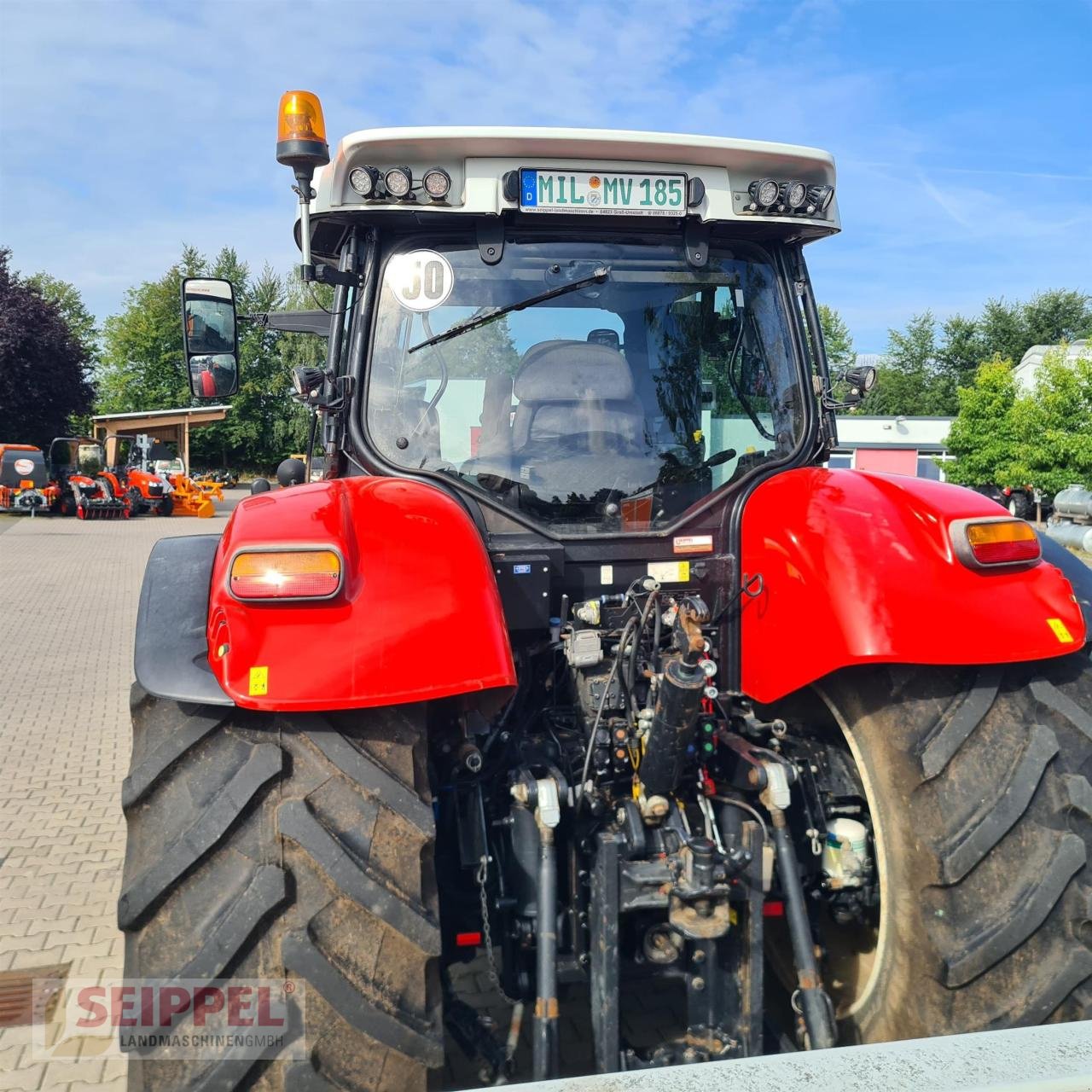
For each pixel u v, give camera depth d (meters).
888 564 2.23
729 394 2.92
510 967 2.34
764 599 2.53
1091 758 2.07
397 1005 1.79
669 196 2.77
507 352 2.80
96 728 6.52
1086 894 1.94
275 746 1.91
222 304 3.24
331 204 2.66
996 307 57.94
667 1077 1.28
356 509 2.25
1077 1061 1.29
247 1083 1.76
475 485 2.70
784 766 2.24
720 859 2.11
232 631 1.95
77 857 4.35
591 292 2.85
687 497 2.77
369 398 2.79
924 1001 2.03
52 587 13.23
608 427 2.78
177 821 1.88
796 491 2.55
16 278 35.62
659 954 2.20
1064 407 20.91
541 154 2.71
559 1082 1.29
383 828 1.87
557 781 2.23
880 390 58.38
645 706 2.44
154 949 1.80
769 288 3.02
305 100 2.56
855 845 2.36
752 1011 2.15
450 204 2.68
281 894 1.79
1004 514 2.31
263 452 51.19
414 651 1.94
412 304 2.79
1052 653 2.11
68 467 27.05
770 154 2.79
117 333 54.97
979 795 2.04
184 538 2.46
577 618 2.57
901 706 2.15
